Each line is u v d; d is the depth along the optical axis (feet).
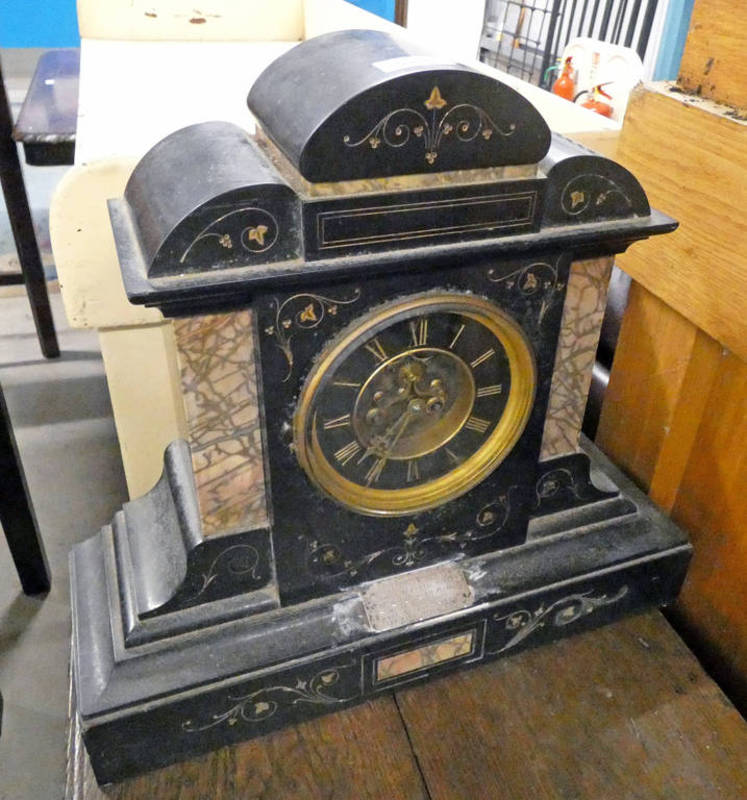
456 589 3.12
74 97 5.62
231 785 2.85
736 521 3.34
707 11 2.98
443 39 7.83
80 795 2.83
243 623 2.92
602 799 2.86
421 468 2.98
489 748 3.01
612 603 3.44
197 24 6.06
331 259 2.32
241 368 2.51
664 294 3.37
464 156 2.31
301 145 2.13
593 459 3.88
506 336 2.76
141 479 4.03
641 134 3.32
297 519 2.82
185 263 2.19
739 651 3.47
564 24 6.58
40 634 4.33
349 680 3.02
